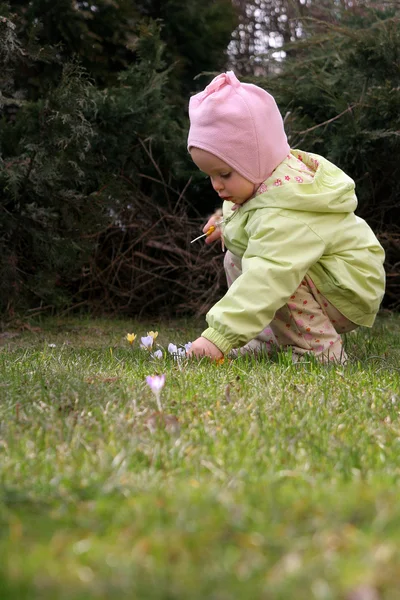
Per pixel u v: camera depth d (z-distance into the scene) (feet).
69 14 17.61
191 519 3.92
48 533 3.82
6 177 13.33
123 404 6.95
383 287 10.27
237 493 4.37
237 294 9.32
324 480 4.83
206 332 9.40
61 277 16.29
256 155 9.61
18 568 3.36
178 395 7.37
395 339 12.84
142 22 17.17
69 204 14.37
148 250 17.37
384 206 16.80
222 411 6.76
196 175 16.88
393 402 7.25
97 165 15.65
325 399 7.29
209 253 16.94
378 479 4.78
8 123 14.70
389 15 18.31
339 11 20.35
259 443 5.76
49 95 13.51
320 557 3.49
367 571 3.32
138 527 3.83
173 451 5.35
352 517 3.91
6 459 5.20
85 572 3.35
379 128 15.74
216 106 9.53
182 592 3.18
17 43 13.85
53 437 5.78
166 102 17.56
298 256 9.36
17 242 14.53
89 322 15.64
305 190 9.60
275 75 18.37
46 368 8.72
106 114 15.40
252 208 9.77
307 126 16.42
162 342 12.61
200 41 20.67
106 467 4.93
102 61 18.45
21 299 14.76
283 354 9.57
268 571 3.40
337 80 16.38
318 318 9.98
